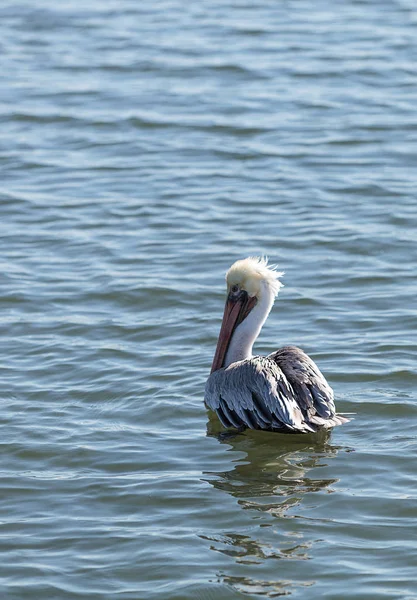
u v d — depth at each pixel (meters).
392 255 18.55
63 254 19.03
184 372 14.71
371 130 24.94
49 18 34.97
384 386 14.02
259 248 19.05
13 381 14.48
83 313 16.69
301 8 35.34
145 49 31.34
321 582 9.81
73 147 24.59
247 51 30.80
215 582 9.88
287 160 23.39
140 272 18.14
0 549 10.57
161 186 22.20
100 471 12.16
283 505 11.23
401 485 11.56
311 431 12.74
